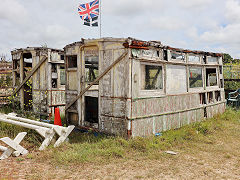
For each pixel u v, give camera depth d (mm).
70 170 4426
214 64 9875
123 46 5957
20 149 5188
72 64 7867
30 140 6086
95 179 4059
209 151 5785
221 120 9234
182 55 7953
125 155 5266
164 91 7133
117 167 4629
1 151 5348
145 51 6375
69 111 7621
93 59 7086
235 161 5141
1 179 3873
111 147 5555
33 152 5375
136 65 6074
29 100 9875
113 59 6234
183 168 4660
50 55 9164
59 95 9617
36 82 9711
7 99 11227
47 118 9273
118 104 6148
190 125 7879
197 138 6758
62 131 5891
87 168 4547
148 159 5105
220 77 10461
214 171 4551
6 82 11969
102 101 6562
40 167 4539
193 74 8586
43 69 9359
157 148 5742
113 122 6273
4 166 4504
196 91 8625
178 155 5418
